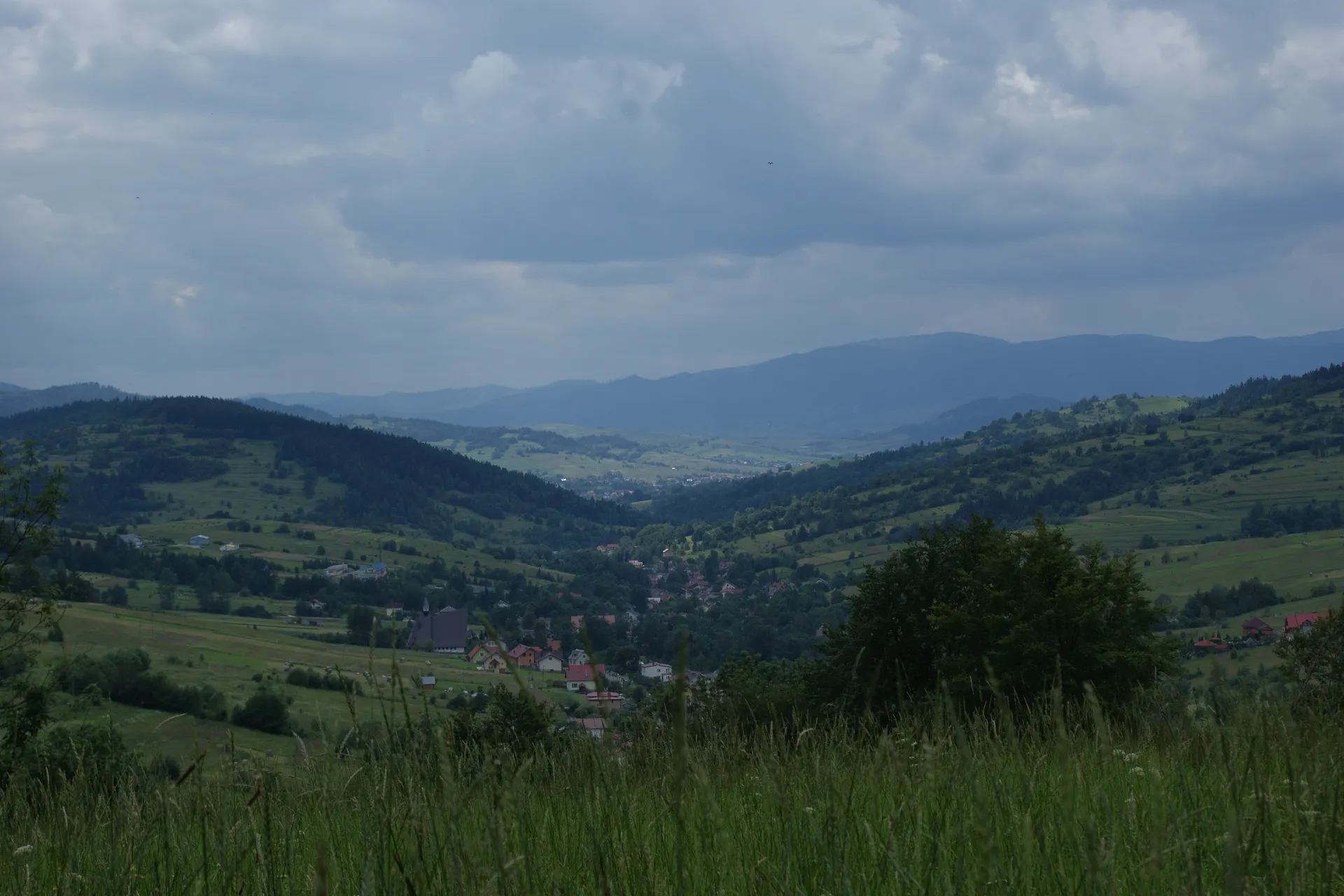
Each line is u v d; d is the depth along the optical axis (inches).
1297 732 131.7
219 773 128.4
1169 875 92.9
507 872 86.3
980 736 145.3
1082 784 116.6
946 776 114.9
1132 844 101.4
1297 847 89.2
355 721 108.0
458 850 86.1
